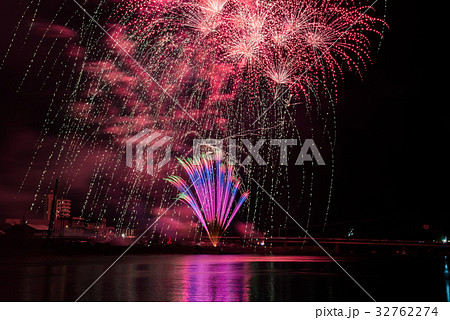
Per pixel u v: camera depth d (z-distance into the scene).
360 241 136.62
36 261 70.19
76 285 37.91
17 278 43.03
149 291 35.22
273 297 33.06
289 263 78.25
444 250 129.62
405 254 139.62
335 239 141.88
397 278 50.69
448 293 37.34
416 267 71.62
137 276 47.28
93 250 95.56
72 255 89.19
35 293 32.78
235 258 96.31
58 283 38.97
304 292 36.28
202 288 37.66
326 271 58.97
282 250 135.38
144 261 77.69
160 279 44.44
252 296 33.31
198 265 67.88
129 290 35.62
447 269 66.50
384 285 42.94
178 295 33.28
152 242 138.38
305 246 138.88
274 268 63.72
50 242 89.25
